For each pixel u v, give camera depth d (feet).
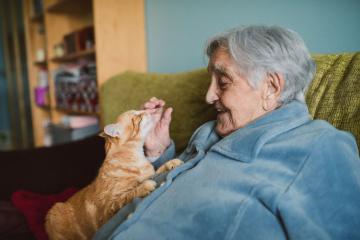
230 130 2.67
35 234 3.76
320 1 3.72
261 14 4.32
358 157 2.15
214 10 4.90
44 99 9.58
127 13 5.90
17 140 12.26
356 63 2.56
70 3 7.22
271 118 2.37
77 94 7.25
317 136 2.10
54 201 4.06
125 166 3.04
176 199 2.24
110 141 3.25
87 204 3.05
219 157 2.38
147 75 4.75
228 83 2.53
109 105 5.10
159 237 2.15
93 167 4.86
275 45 2.32
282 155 2.13
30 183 4.66
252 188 2.03
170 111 3.48
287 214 1.90
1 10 11.39
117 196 2.85
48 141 8.98
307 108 2.49
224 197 2.07
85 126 7.59
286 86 2.40
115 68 5.92
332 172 2.04
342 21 3.57
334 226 2.00
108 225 2.54
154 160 3.47
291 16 4.02
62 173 4.79
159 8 5.85
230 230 1.98
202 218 2.07
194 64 5.39
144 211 2.32
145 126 3.32
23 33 10.59
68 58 7.88
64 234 3.24
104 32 5.75
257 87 2.41
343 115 2.41
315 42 3.84
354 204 2.03
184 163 2.65
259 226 1.97
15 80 11.60
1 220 3.93
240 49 2.37
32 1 9.37
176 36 5.63
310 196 2.00
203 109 3.70
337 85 2.57
